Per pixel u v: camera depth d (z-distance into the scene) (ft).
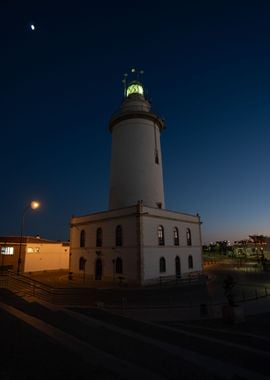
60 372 22.29
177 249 116.98
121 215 107.86
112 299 70.95
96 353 26.76
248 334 37.55
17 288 78.79
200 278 110.83
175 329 38.78
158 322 46.39
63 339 31.14
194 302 66.90
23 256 137.59
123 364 24.22
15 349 27.63
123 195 126.82
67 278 116.37
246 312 55.47
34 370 22.66
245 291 84.89
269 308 59.41
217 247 426.92
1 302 56.65
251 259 274.98
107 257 110.22
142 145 132.05
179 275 112.37
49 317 42.98
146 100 145.79
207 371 23.50
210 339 33.68
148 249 101.55
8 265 131.34
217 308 58.49
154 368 23.84
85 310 53.11
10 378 21.17
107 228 113.19
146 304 63.98
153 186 128.47
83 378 21.22
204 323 46.01
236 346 30.89
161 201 130.72
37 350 27.37
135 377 21.61
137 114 134.00
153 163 132.16
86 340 31.53
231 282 48.14
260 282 107.65
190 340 33.09
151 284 98.07
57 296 71.51
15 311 46.65
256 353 28.53
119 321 43.42
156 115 137.80
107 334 34.04
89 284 98.84
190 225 129.49
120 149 134.41
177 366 24.41
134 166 128.88
